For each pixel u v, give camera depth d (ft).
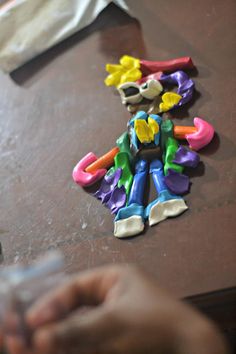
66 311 0.71
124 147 1.60
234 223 1.34
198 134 1.52
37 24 2.09
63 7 2.11
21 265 1.45
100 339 0.65
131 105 1.74
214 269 1.28
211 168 1.48
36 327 0.67
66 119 1.80
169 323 0.66
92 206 1.53
